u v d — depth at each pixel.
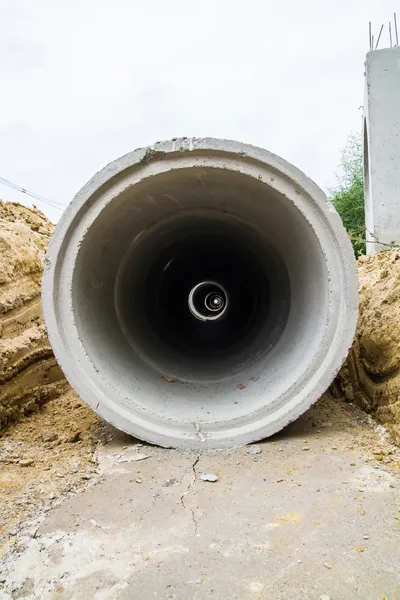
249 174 3.54
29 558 2.36
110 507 2.82
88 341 3.73
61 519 2.70
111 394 3.61
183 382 4.63
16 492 3.02
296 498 2.79
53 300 3.57
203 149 3.51
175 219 4.73
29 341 4.71
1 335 4.37
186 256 5.91
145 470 3.27
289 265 4.46
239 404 3.87
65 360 3.56
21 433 4.16
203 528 2.56
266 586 2.07
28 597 2.10
